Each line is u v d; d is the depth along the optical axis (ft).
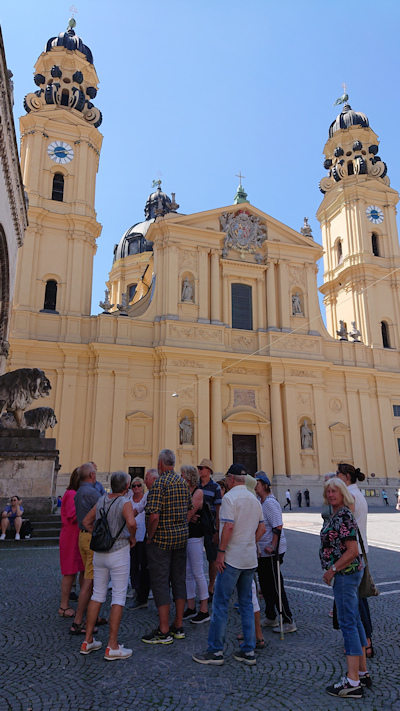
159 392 103.14
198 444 101.14
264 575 21.49
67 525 22.57
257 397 111.55
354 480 18.76
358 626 15.67
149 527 19.42
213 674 16.03
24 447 43.65
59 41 121.90
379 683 15.49
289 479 105.91
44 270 104.47
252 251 120.16
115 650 17.19
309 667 16.62
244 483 18.69
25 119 112.27
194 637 19.69
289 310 117.70
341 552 15.64
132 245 180.75
